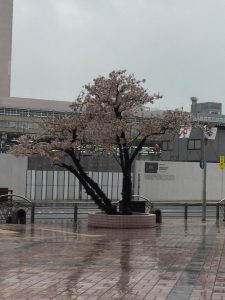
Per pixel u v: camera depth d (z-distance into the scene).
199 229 18.59
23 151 19.14
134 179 38.06
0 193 26.11
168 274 9.07
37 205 30.20
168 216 25.23
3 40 103.38
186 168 40.03
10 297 7.11
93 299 7.02
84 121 18.89
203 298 7.11
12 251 12.03
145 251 12.26
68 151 19.39
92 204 31.80
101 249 12.55
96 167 37.00
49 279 8.51
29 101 94.50
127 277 8.74
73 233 16.55
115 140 18.91
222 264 10.28
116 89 18.64
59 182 35.75
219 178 41.62
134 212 20.70
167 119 18.95
